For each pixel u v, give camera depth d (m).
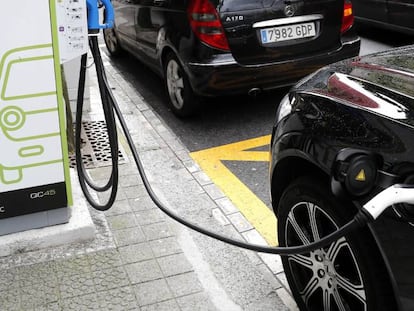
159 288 3.00
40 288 2.98
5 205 3.13
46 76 2.93
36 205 3.19
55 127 3.05
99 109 5.34
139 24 5.93
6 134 2.98
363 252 2.20
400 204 2.00
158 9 5.36
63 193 3.21
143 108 5.79
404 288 2.06
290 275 2.80
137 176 4.23
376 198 1.90
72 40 2.88
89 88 5.18
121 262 3.18
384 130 2.17
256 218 3.81
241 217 3.81
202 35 4.78
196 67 4.87
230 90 4.95
